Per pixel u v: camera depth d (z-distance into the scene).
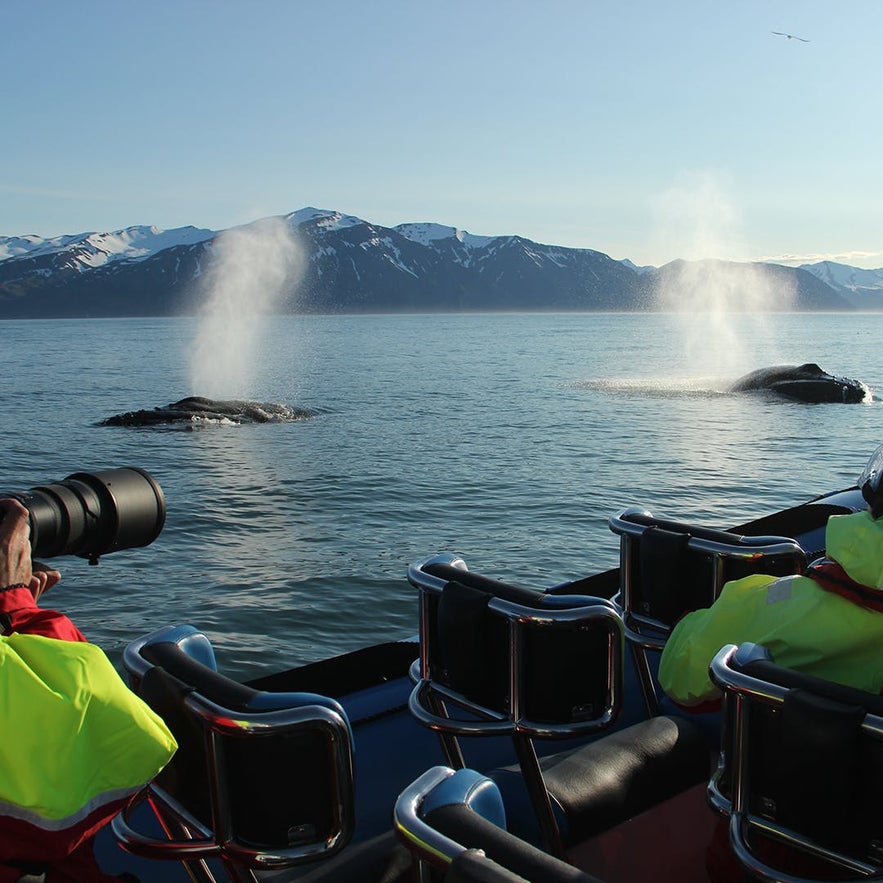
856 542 2.41
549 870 1.50
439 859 1.55
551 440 33.34
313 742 1.94
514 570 15.95
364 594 14.21
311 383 64.31
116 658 11.70
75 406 48.41
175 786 2.19
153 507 2.54
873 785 1.93
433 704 2.86
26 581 2.12
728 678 2.11
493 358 99.88
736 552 3.10
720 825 2.63
